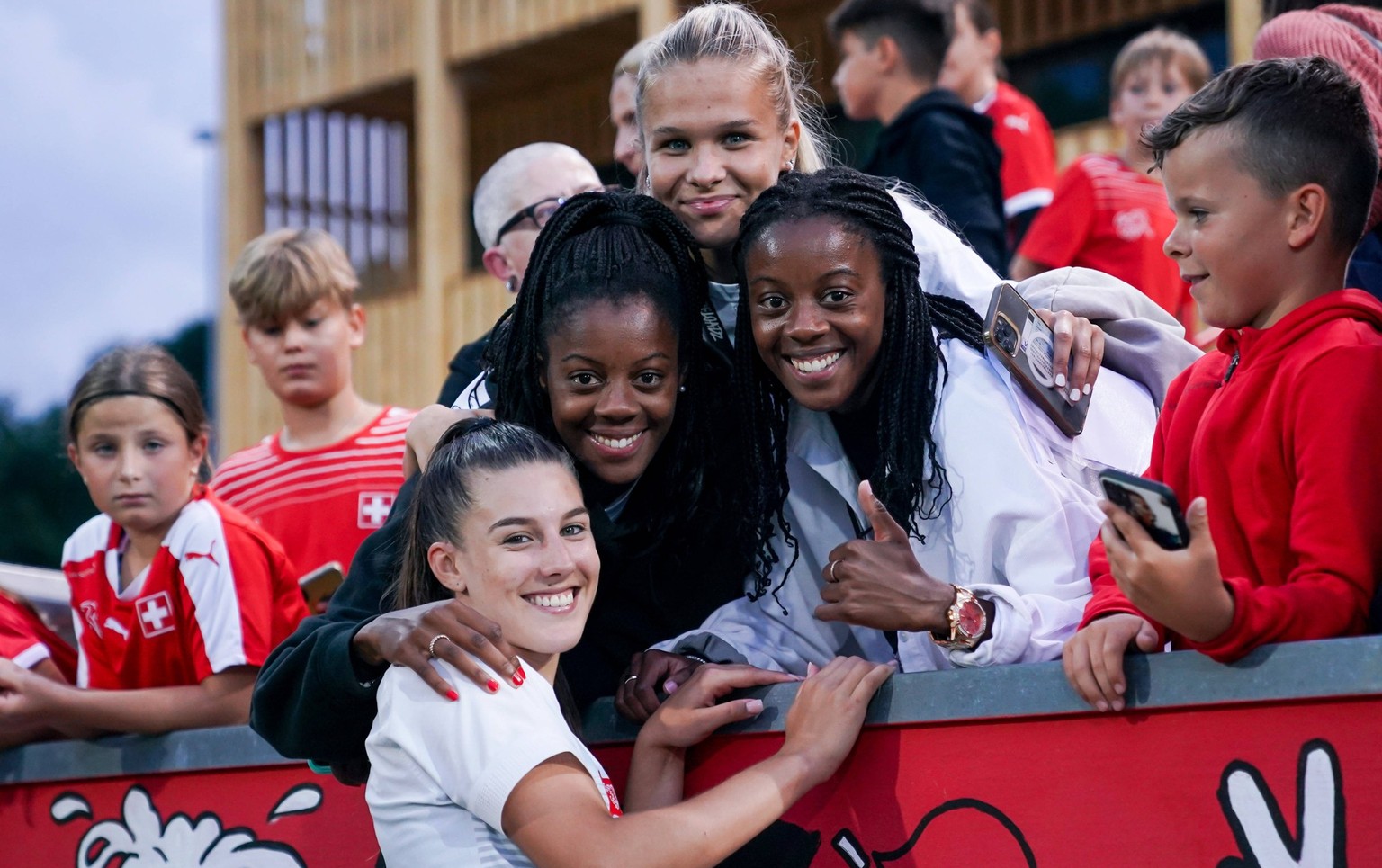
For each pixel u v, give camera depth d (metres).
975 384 2.02
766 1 8.48
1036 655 1.80
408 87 9.10
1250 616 1.50
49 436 17.27
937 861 1.71
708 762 1.88
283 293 3.29
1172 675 1.57
